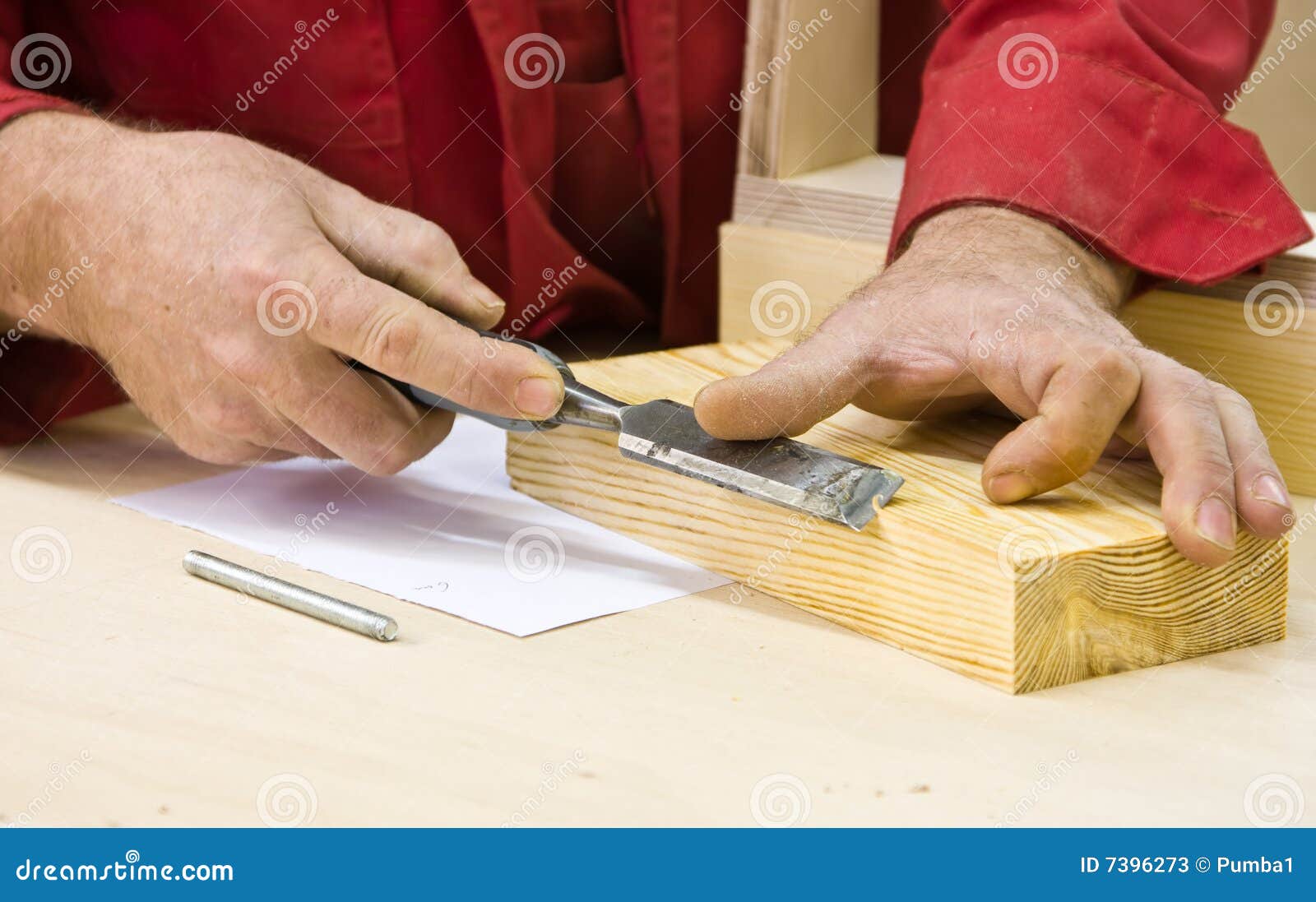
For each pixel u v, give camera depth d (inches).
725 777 19.2
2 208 31.4
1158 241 30.4
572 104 43.7
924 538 23.2
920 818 18.1
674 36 42.8
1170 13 32.6
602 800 18.5
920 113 35.0
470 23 41.1
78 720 20.6
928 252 30.1
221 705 21.2
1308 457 31.4
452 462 34.5
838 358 27.3
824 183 39.5
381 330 27.3
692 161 45.9
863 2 42.8
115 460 34.7
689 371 33.8
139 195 30.1
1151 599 23.0
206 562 26.4
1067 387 24.3
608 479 29.7
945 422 30.0
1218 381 32.3
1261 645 24.3
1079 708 21.6
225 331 29.0
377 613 24.1
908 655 23.8
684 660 23.3
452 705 21.4
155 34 39.9
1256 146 31.1
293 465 34.3
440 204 42.9
